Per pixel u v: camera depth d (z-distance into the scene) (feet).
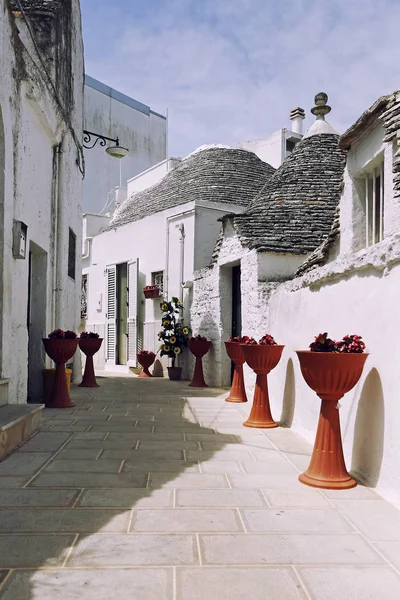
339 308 15.84
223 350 34.32
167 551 9.38
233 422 21.90
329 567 8.83
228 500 12.10
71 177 33.22
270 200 32.81
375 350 13.05
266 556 9.22
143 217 46.03
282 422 21.98
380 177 19.34
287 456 16.20
